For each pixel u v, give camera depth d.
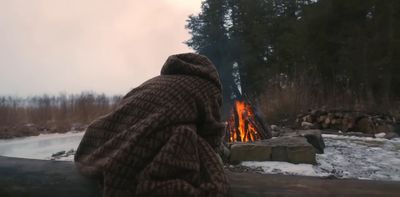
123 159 1.45
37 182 1.96
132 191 1.43
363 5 14.95
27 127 12.30
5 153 7.20
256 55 23.69
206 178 1.48
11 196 2.00
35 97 16.20
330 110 10.39
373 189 1.71
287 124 11.01
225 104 9.75
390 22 14.57
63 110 15.27
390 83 14.62
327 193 1.69
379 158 5.60
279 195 1.69
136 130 1.50
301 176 1.88
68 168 2.00
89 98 15.97
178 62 1.71
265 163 5.01
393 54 14.32
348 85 14.96
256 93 19.42
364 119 9.52
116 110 1.68
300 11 20.84
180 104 1.56
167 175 1.41
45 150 7.44
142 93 1.67
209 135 1.64
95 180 1.76
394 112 11.44
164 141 1.49
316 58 16.14
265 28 23.58
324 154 5.88
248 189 1.73
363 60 14.79
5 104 14.14
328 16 15.97
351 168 4.96
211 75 1.69
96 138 1.69
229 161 5.11
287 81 13.24
